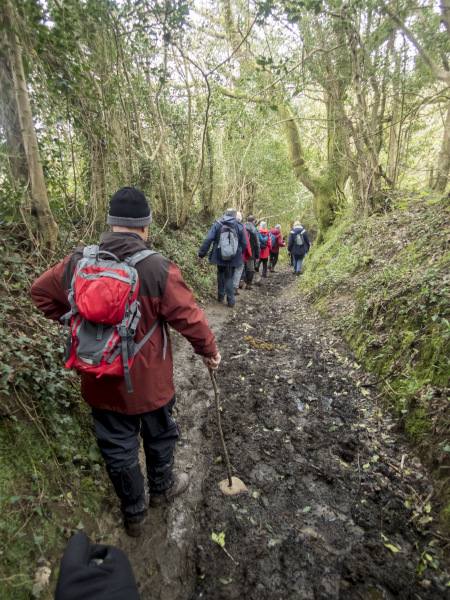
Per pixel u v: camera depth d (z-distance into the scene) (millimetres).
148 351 1697
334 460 2506
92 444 2350
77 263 1618
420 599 1609
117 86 4699
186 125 7727
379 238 5945
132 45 4785
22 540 1543
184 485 2285
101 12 3910
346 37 5082
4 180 3105
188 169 7629
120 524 2020
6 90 2951
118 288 1474
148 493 2287
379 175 7137
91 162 4258
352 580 1718
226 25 6000
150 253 1651
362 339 3867
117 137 5328
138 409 1728
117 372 1561
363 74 5738
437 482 2105
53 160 3609
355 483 2287
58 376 2418
